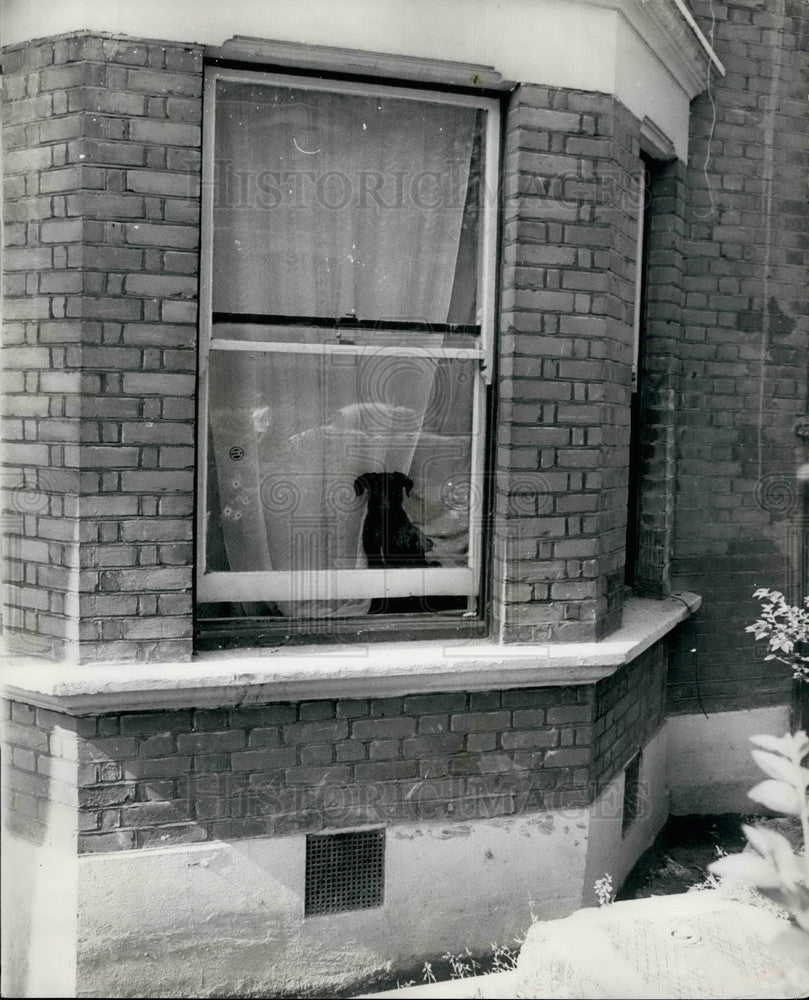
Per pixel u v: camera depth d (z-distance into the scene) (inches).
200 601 137.1
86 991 126.7
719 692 186.1
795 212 183.3
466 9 133.2
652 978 127.8
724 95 177.8
